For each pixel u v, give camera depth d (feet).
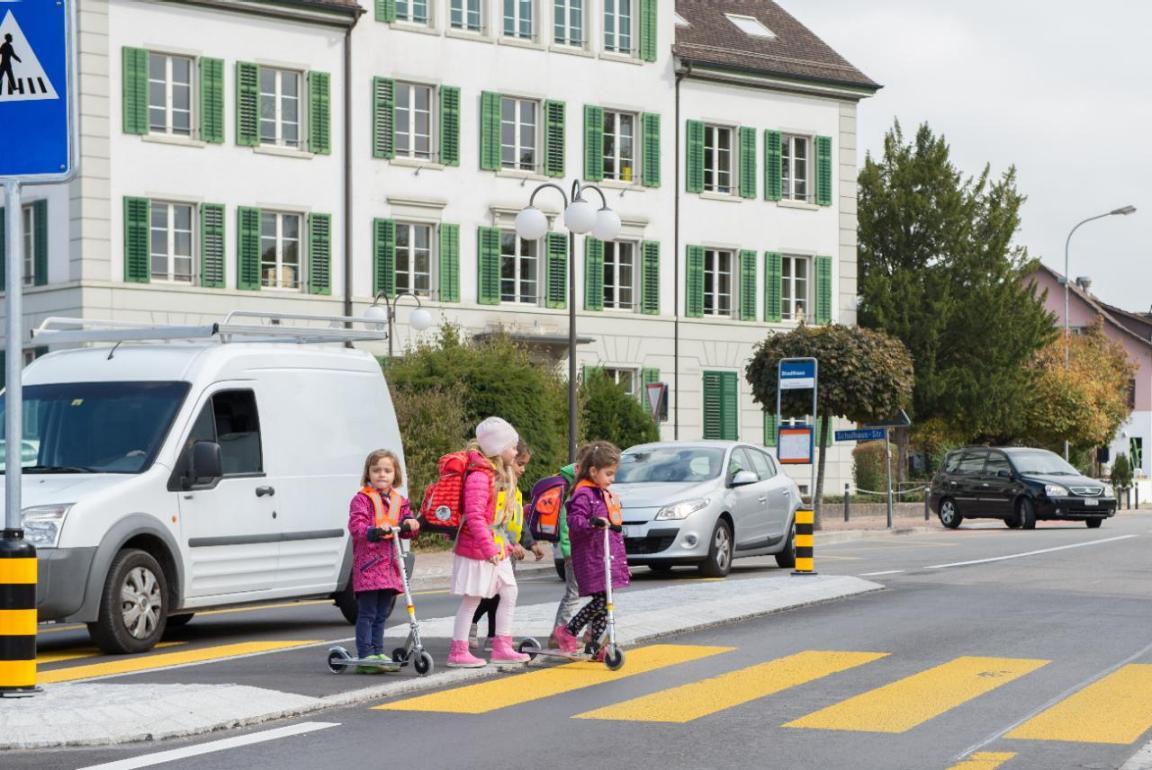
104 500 43.21
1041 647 43.42
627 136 153.28
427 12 139.74
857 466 168.86
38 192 124.98
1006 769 26.81
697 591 57.16
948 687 35.96
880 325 198.59
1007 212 203.82
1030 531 124.77
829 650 42.70
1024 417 200.54
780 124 162.71
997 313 199.00
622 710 32.78
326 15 132.36
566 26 148.56
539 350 145.59
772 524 76.23
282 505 48.80
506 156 145.18
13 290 33.45
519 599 60.49
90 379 47.52
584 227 82.28
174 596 45.27
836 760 27.58
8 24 33.53
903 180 203.72
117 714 30.58
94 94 121.90
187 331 48.65
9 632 32.65
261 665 39.68
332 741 29.27
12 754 28.07
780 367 103.86
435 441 89.66
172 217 126.31
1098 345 224.94
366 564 37.40
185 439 46.01
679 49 155.22
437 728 30.68
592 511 39.27
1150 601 56.85
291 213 132.05
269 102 131.34
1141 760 27.53
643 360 153.07
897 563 79.82
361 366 53.06
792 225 163.63
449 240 139.95
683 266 156.04
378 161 136.15
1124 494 212.02
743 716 32.07
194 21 126.41
